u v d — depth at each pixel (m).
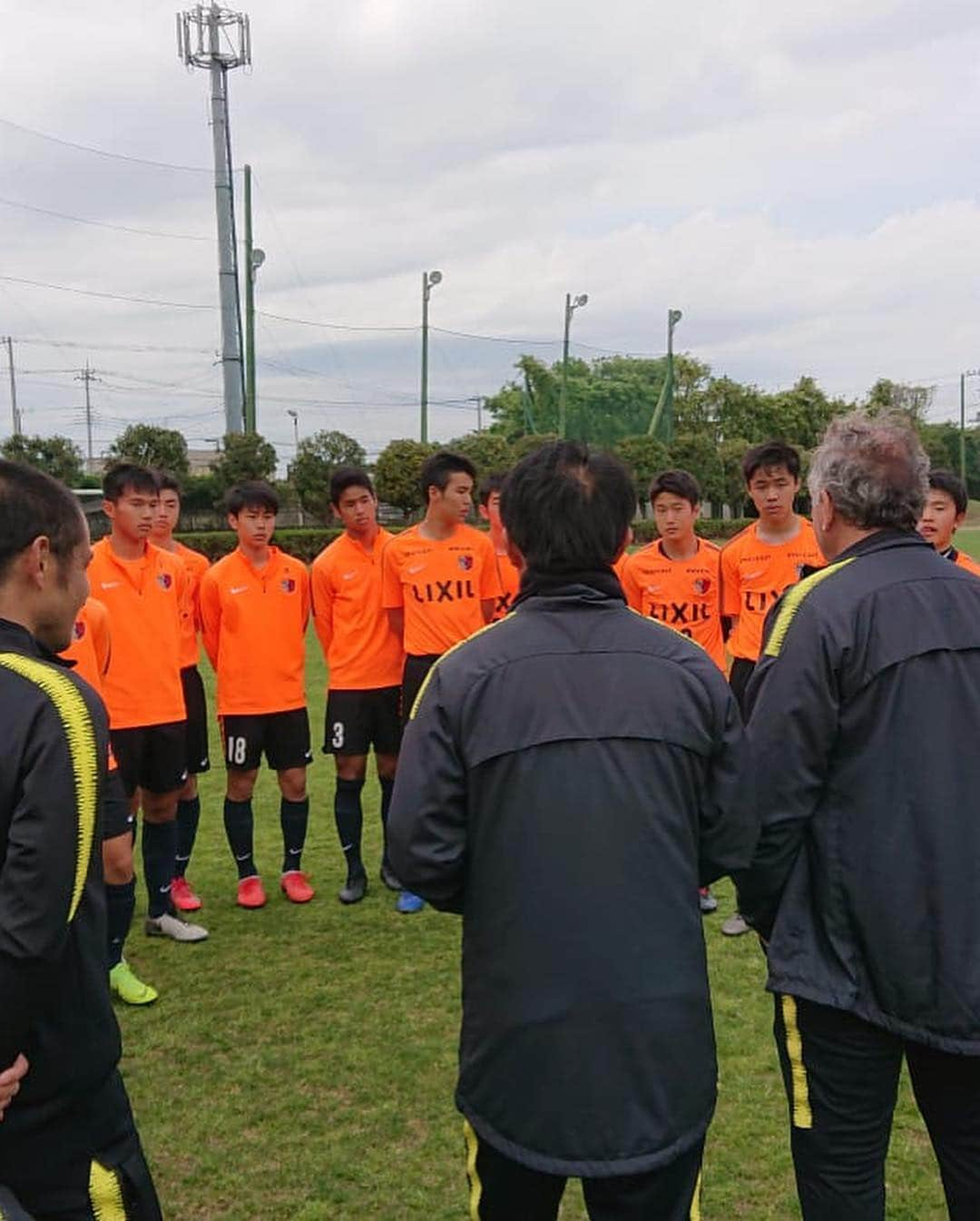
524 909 1.67
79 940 1.66
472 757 1.71
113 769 3.63
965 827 1.89
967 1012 1.85
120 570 4.19
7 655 1.62
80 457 29.19
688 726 1.74
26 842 1.50
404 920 4.66
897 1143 2.86
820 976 1.96
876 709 1.92
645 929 1.66
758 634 4.66
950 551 4.28
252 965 4.16
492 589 4.97
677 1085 1.65
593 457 1.85
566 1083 1.63
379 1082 3.22
